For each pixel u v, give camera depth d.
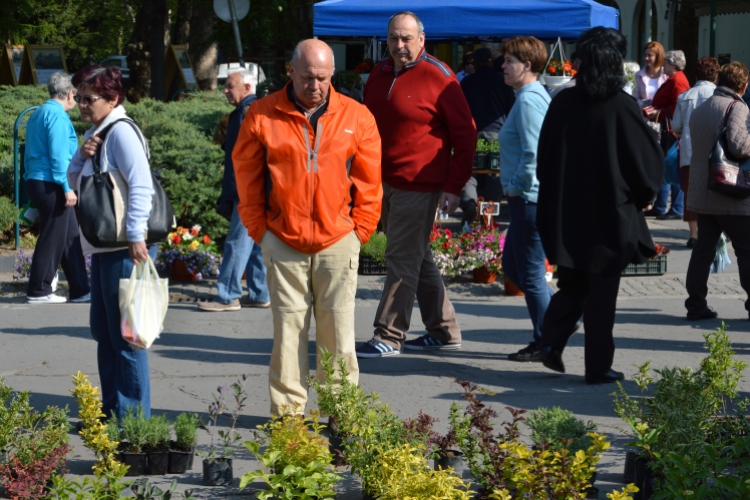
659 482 6.54
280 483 6.64
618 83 9.63
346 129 8.23
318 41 8.05
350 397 7.48
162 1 29.84
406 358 11.38
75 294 14.74
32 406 9.40
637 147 9.62
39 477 6.63
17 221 17.67
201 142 19.47
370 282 16.06
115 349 8.34
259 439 7.26
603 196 9.69
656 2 40.09
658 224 21.56
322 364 7.86
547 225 9.96
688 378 7.62
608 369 10.21
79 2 70.69
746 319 13.35
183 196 18.53
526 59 10.50
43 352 11.70
